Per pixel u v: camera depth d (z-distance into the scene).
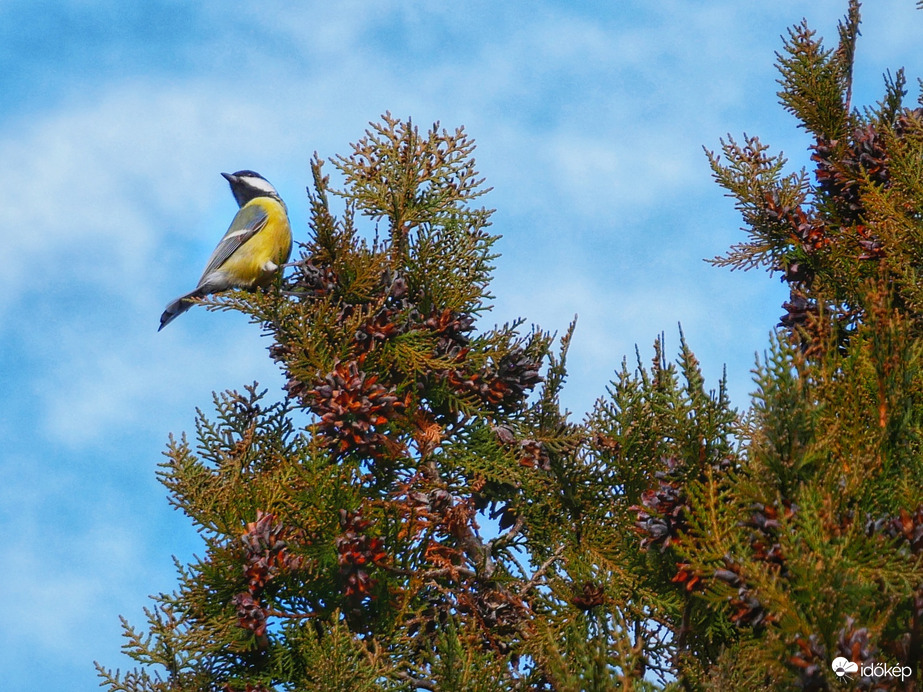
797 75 12.66
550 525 10.55
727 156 12.45
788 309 11.51
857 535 7.71
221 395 12.03
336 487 9.88
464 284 12.16
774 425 8.25
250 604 9.83
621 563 9.83
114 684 9.70
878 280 10.53
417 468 11.18
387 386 11.72
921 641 7.48
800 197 12.21
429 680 9.72
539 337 12.15
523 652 9.55
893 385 8.58
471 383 11.68
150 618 10.02
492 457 11.38
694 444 9.19
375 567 10.02
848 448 8.54
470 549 10.91
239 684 9.86
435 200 12.58
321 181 11.77
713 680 7.81
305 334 11.05
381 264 11.72
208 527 10.46
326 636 9.24
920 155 10.77
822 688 7.14
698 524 8.83
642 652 9.36
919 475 8.40
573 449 10.86
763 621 7.95
